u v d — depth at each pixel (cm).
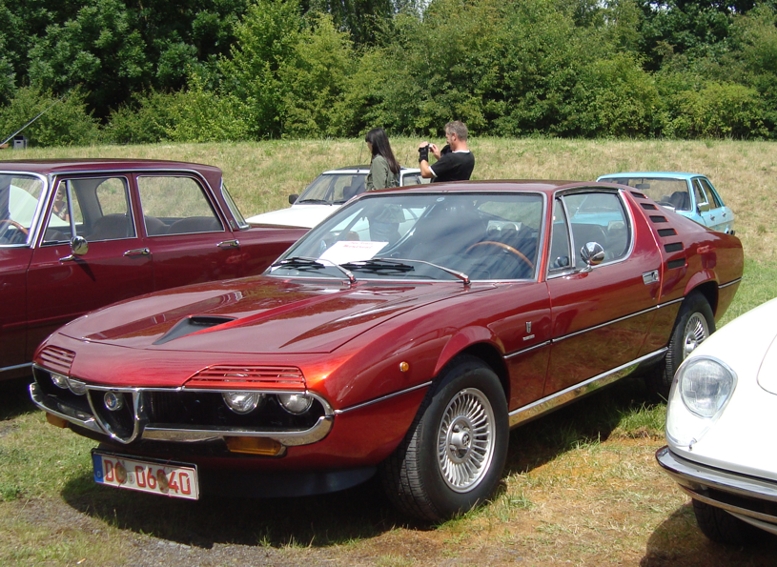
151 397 314
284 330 330
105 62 3866
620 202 501
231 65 3462
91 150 2205
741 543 315
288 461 301
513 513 353
